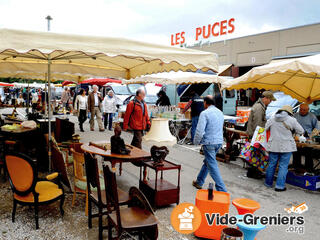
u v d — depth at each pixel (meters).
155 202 4.07
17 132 5.35
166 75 9.77
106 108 11.64
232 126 8.05
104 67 6.65
